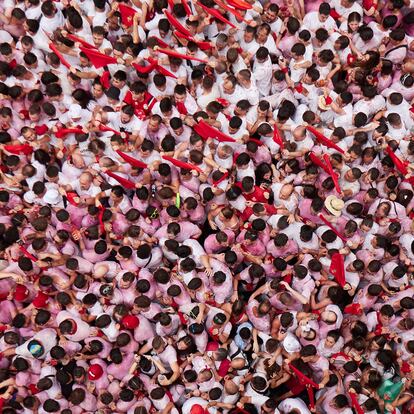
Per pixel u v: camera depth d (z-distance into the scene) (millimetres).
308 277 5211
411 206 5613
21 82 5910
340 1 6227
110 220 5395
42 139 5750
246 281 5410
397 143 5637
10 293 5254
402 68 6094
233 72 6117
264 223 5309
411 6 6227
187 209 5438
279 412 4895
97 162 5758
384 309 5008
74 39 5836
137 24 6109
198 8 6059
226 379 4973
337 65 6094
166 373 5012
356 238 5363
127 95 5859
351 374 5027
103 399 4844
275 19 6176
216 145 5730
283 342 5012
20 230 5473
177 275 5367
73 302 5176
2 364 5074
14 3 6184
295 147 5723
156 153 5754
